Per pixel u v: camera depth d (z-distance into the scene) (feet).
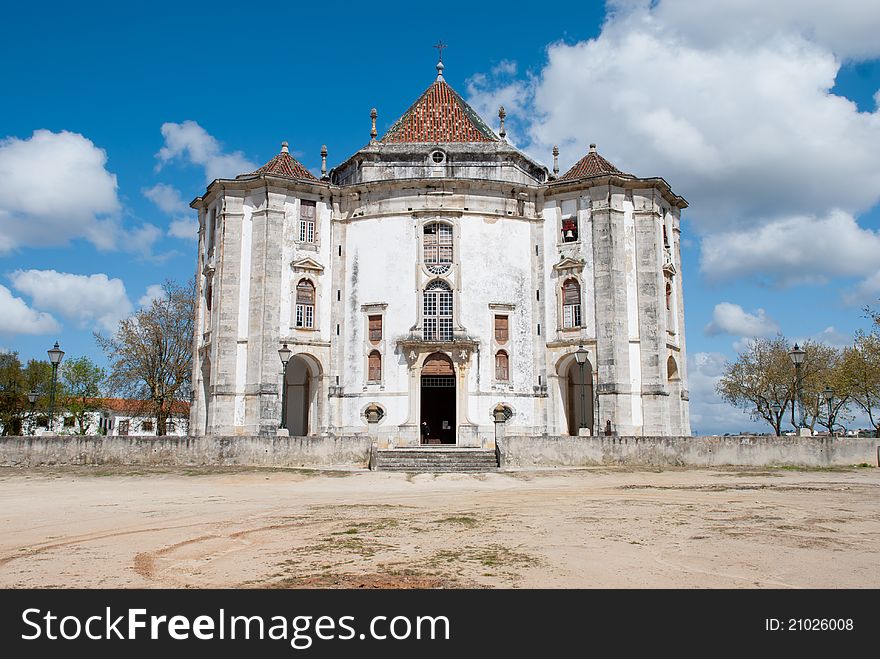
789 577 41.86
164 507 73.36
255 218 148.87
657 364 145.79
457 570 43.57
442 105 172.55
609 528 58.85
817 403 229.86
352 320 151.43
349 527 59.77
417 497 82.17
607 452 119.14
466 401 145.07
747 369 245.45
